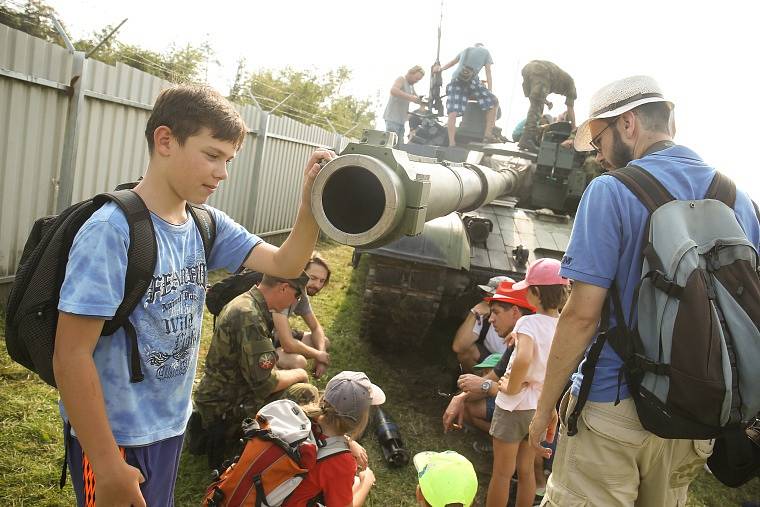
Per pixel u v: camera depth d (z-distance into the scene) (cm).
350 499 282
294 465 273
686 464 248
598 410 235
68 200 617
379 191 195
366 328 616
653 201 228
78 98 602
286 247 231
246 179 1016
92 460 175
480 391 455
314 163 221
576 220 239
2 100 532
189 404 222
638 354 220
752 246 222
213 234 229
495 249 638
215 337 405
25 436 382
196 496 372
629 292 228
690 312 208
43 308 180
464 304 644
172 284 201
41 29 988
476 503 429
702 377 203
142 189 200
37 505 327
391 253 548
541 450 250
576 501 242
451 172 320
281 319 491
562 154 771
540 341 364
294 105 2252
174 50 1614
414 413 541
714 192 233
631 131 252
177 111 189
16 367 462
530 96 926
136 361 195
